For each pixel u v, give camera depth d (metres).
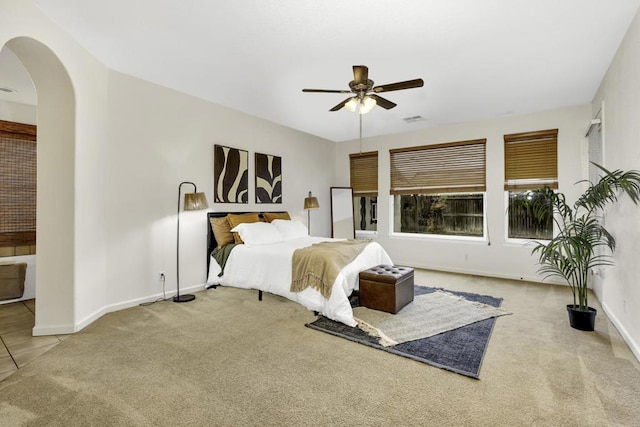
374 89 2.74
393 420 1.65
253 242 4.04
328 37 2.69
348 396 1.86
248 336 2.74
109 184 3.34
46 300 2.78
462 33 2.61
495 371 2.14
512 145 4.98
